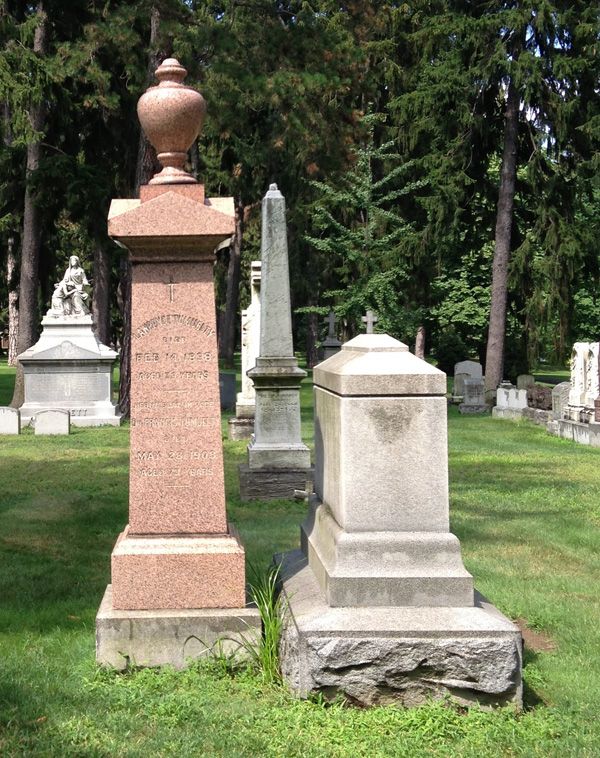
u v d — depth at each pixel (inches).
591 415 834.2
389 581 217.8
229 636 225.9
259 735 188.7
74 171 1050.1
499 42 1203.9
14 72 962.7
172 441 235.0
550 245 1232.2
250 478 504.1
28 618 273.3
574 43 1206.3
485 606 221.9
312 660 204.8
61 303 992.2
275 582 252.5
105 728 189.5
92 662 227.5
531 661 239.6
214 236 229.5
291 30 956.6
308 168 1072.2
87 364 975.0
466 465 657.6
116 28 932.6
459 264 1660.9
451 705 204.2
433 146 1316.4
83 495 518.9
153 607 229.3
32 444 795.4
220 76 894.4
